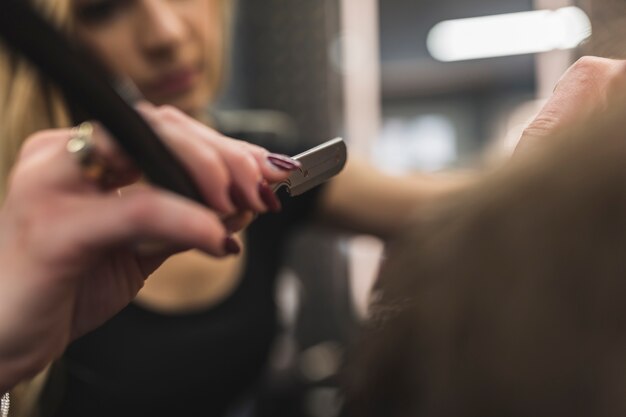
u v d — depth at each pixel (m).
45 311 0.30
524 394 0.15
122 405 0.69
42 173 0.29
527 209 0.16
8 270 0.30
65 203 0.28
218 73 0.83
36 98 0.58
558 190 0.15
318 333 1.75
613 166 0.15
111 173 0.28
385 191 0.81
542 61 1.61
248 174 0.31
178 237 0.26
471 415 0.15
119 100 0.25
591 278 0.15
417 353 0.17
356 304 1.74
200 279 0.75
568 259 0.15
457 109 1.94
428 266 0.17
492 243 0.16
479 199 0.17
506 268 0.15
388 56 1.96
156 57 0.69
